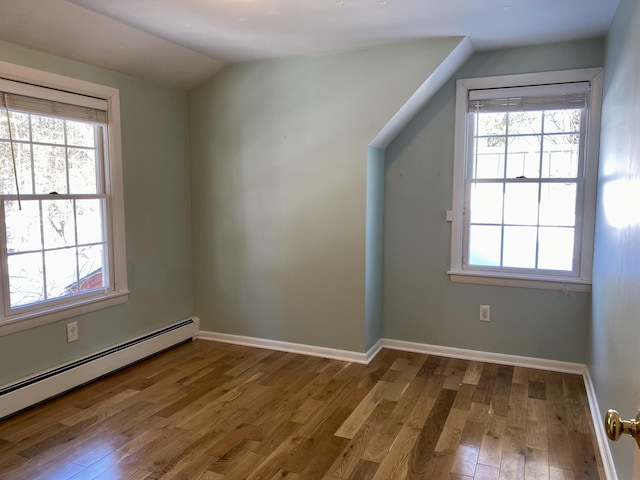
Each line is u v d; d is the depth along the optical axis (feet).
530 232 11.78
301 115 12.21
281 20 9.42
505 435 8.57
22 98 9.18
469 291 12.35
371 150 11.93
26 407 9.30
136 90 11.73
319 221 12.29
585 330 11.36
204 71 12.69
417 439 8.43
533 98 11.38
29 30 8.76
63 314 10.12
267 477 7.32
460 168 12.14
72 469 7.50
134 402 9.82
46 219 9.89
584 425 8.94
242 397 10.11
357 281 12.03
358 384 10.80
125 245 11.61
